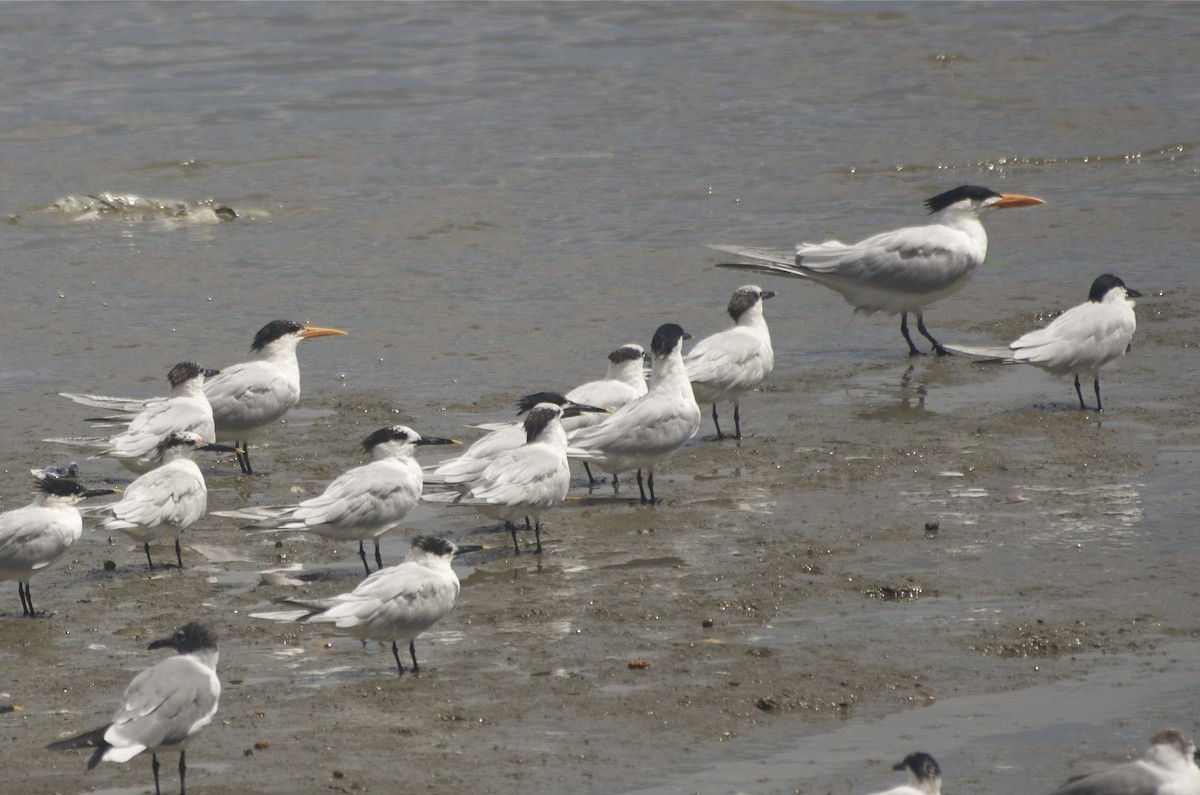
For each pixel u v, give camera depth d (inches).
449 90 1450.5
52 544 506.0
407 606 444.1
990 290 924.0
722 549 553.0
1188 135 1272.1
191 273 991.6
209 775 387.9
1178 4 1720.0
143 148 1267.2
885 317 900.0
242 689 443.5
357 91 1444.4
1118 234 1026.7
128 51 1563.7
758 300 709.9
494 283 961.5
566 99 1419.8
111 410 734.5
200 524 605.0
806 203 1130.7
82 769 393.1
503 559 553.6
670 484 634.2
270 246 1048.8
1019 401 729.6
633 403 611.2
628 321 880.3
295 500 625.0
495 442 593.9
